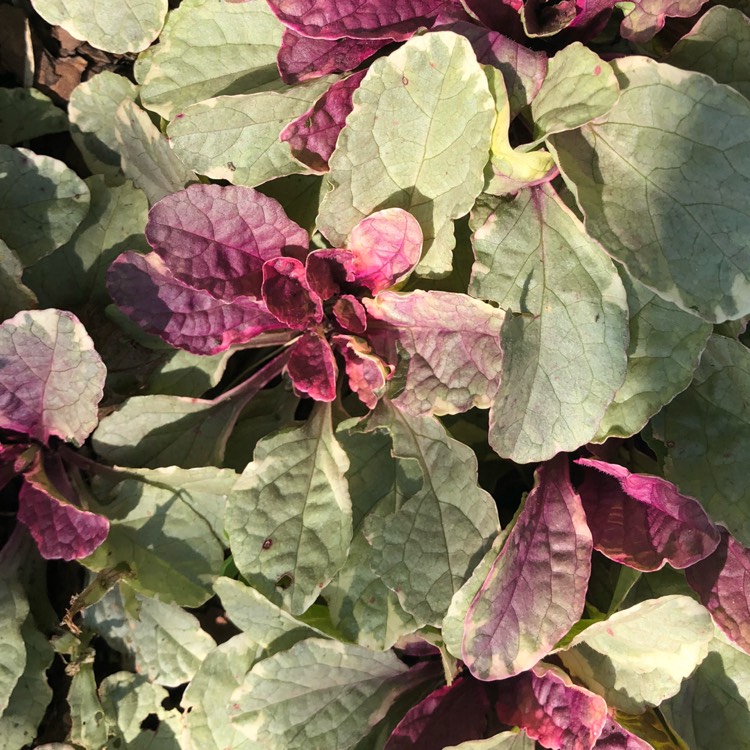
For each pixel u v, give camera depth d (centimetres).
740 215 15
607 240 15
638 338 17
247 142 17
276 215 17
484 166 15
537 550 17
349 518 17
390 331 17
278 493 17
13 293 17
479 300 16
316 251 16
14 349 16
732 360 17
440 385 17
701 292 15
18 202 17
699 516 17
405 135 15
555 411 16
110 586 17
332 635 17
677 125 15
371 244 16
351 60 17
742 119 15
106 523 16
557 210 16
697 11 16
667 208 15
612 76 14
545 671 17
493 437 16
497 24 17
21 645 17
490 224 16
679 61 17
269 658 17
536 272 16
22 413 17
